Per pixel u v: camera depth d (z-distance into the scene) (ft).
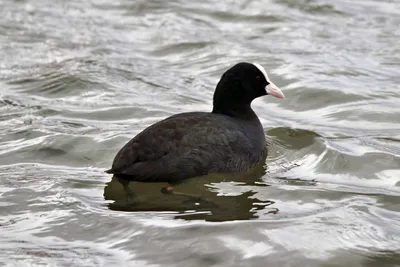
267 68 67.21
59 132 51.67
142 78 65.87
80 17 83.97
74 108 57.62
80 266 33.45
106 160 47.42
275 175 45.98
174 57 72.28
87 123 54.29
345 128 54.60
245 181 44.73
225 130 45.27
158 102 59.88
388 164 47.11
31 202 40.81
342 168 46.78
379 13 86.17
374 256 34.40
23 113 56.13
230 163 44.86
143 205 40.73
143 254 34.58
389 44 75.46
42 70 66.44
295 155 49.42
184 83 65.00
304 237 35.99
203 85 64.54
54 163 47.03
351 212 39.40
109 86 63.00
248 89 48.73
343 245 35.32
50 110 56.75
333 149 48.98
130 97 60.75
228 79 48.65
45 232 37.14
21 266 33.55
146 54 73.10
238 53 72.18
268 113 58.49
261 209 40.09
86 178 44.55
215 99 49.32
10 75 65.36
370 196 42.22
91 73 65.67
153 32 79.77
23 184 43.32
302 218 38.45
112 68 67.82
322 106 59.26
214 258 33.99
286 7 87.92
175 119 44.52
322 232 36.60
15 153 48.26
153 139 42.60
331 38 77.51
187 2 90.12
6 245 35.63
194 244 35.27
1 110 56.75
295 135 52.60
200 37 77.97
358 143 50.93
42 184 43.34
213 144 44.11
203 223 37.55
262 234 36.14
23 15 83.71
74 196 41.60
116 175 42.52
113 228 37.47
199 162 43.39
